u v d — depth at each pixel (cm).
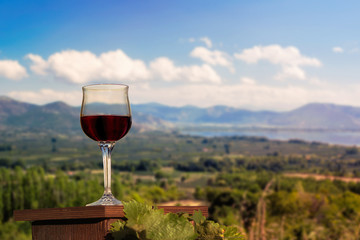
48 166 12962
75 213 59
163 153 16988
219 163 12862
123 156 15800
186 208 62
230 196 2459
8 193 4684
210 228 55
